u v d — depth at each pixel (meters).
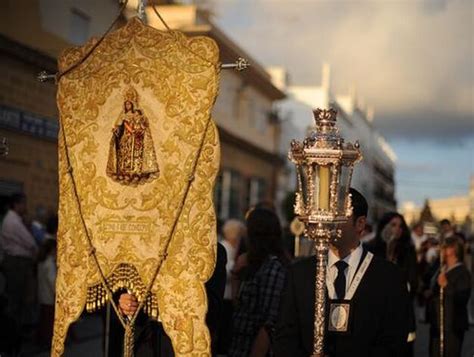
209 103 3.83
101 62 4.11
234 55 25.66
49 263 9.48
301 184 3.45
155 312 3.95
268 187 35.00
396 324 3.62
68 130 4.17
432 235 14.73
